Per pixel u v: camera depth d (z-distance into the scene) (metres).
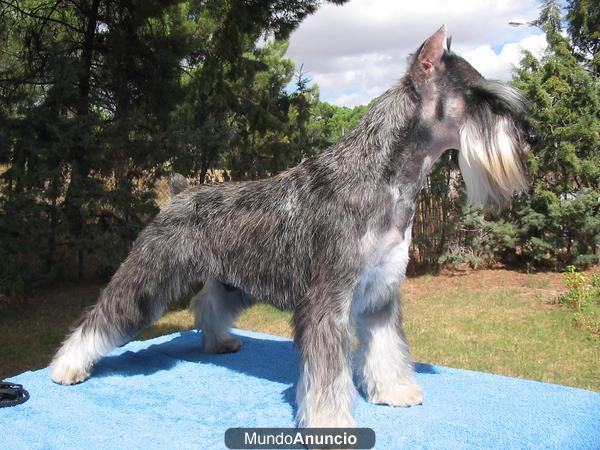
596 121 2.09
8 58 2.13
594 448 0.58
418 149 0.62
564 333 1.52
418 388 0.72
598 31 2.44
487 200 0.69
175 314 1.82
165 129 2.13
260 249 0.69
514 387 0.77
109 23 2.15
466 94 0.63
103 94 2.19
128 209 1.96
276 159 2.13
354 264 0.60
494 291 1.99
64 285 2.16
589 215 2.10
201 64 2.47
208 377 0.83
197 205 0.77
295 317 0.63
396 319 0.72
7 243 1.80
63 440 0.62
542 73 2.19
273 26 2.26
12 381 0.81
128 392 0.77
